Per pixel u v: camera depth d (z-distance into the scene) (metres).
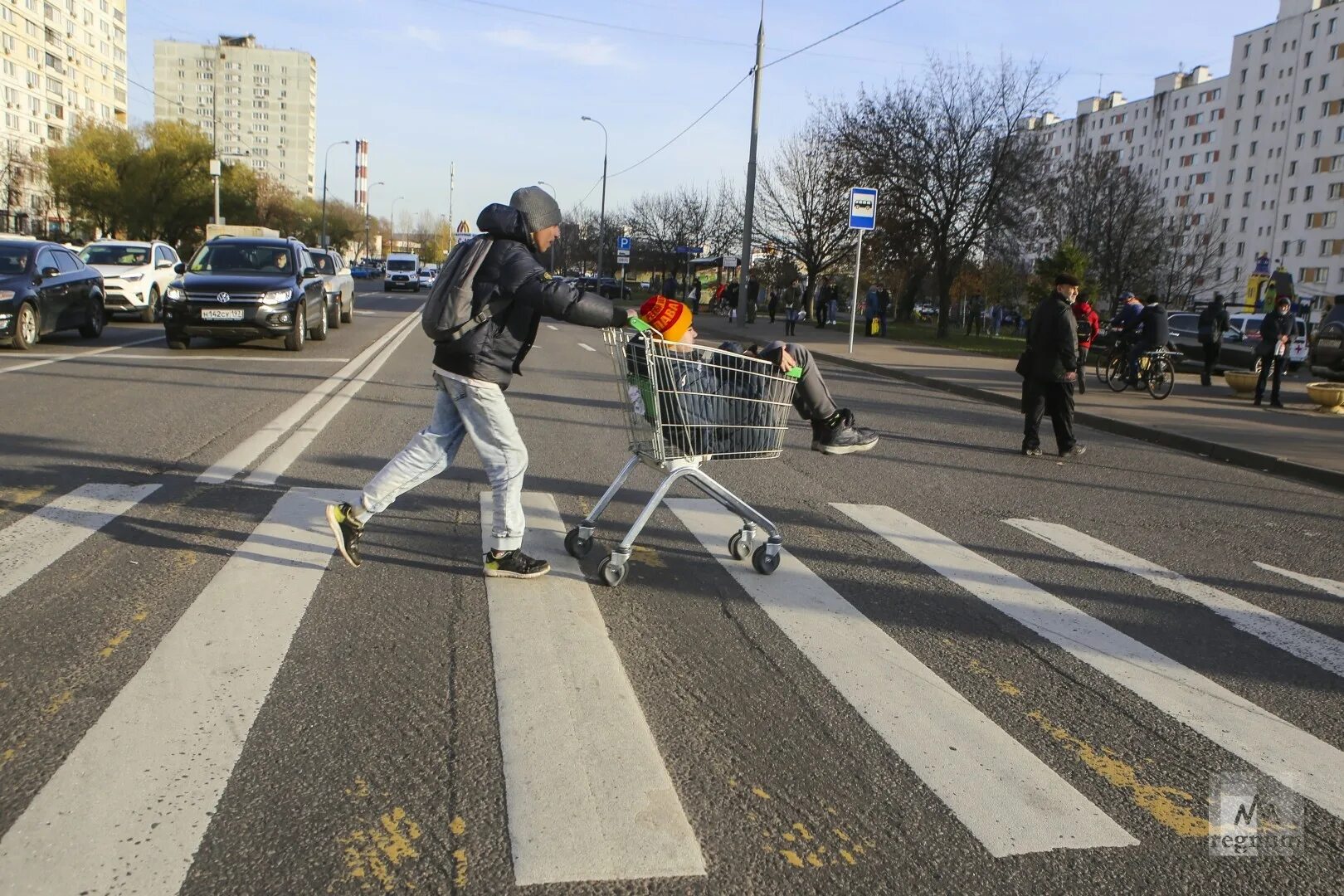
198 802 2.75
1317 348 21.25
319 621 4.15
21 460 6.97
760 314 55.91
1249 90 101.75
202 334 15.51
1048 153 35.59
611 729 3.31
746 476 8.05
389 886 2.43
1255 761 3.36
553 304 4.29
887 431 11.44
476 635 4.09
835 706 3.60
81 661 3.64
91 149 65.25
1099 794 3.07
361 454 7.83
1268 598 5.38
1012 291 56.03
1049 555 6.03
